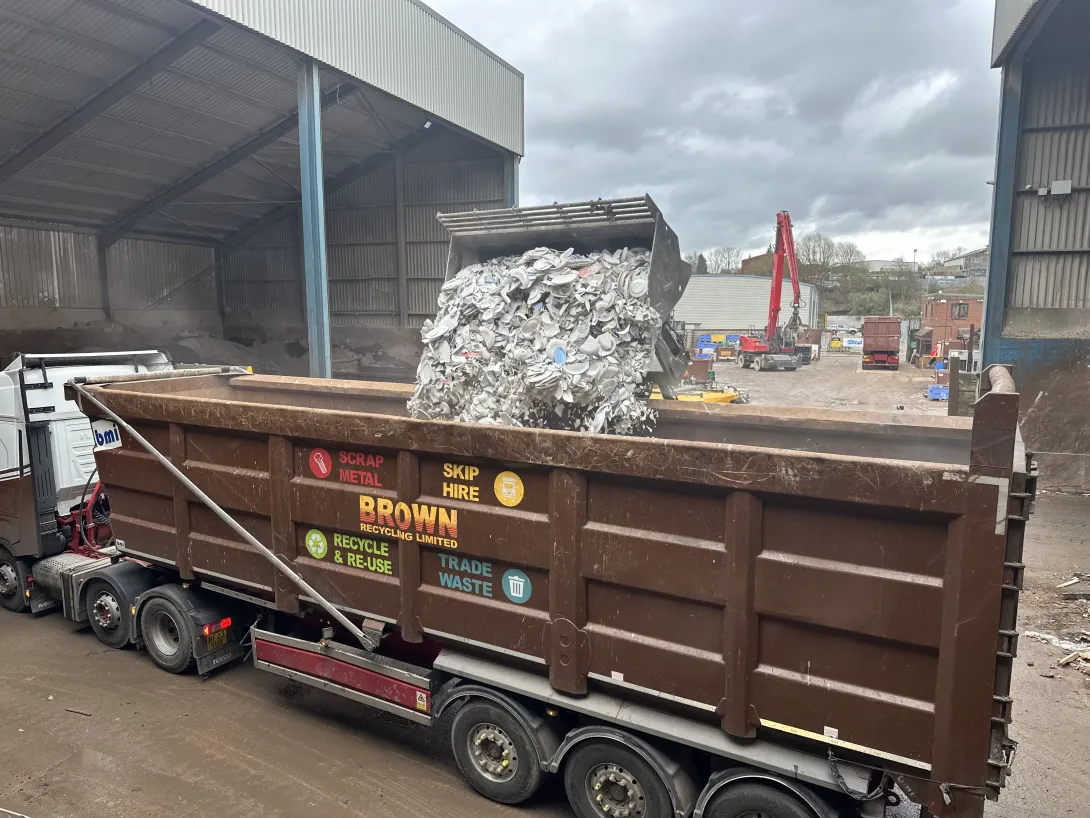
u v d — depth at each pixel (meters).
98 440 6.07
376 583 3.83
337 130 17.03
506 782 3.62
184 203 19.09
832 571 2.61
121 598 5.28
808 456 2.56
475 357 4.30
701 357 39.81
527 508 3.28
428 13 13.87
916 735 2.54
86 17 10.78
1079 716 4.49
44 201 16.61
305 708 4.68
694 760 3.23
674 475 2.83
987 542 2.33
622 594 3.10
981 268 74.88
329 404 6.01
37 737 4.32
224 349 20.73
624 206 4.51
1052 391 10.30
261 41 11.62
